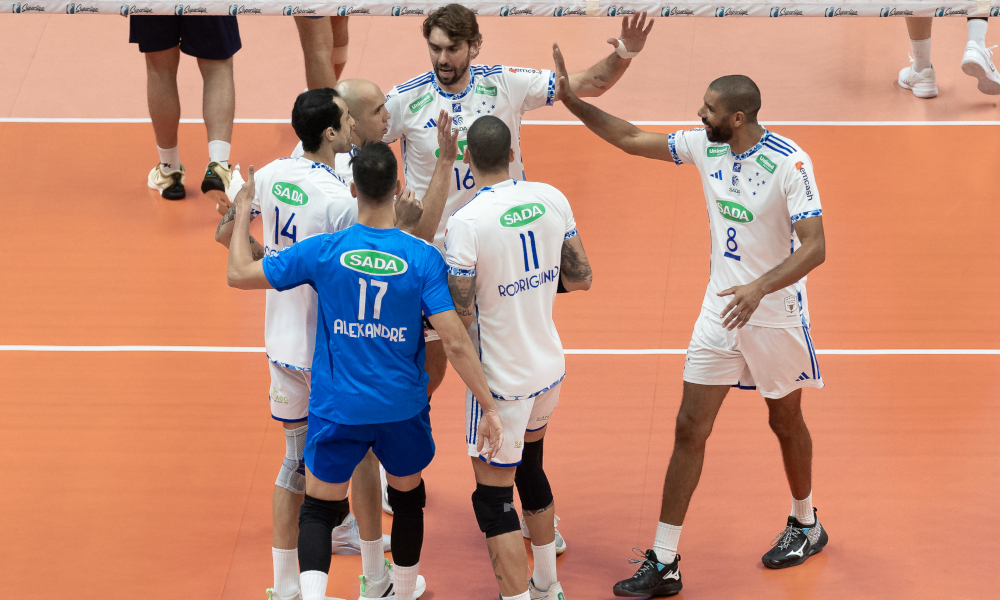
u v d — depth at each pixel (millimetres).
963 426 20391
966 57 28625
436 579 17391
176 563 17688
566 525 18516
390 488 15508
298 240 15195
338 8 21109
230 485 19344
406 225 15461
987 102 30656
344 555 17953
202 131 30359
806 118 30188
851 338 22734
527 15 20719
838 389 21406
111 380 21859
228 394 21547
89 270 25094
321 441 14688
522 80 17281
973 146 28766
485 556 17906
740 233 15906
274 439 20438
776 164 15375
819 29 34094
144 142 29922
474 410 15148
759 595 16922
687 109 30594
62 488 19203
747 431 20453
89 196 27766
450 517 18719
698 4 20203
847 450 19891
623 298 24047
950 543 17812
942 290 23953
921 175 27688
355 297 14125
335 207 14953
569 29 34031
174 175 27609
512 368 14938
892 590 16938
